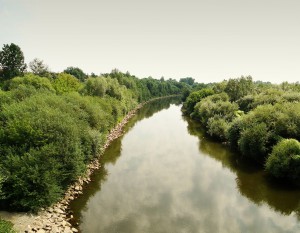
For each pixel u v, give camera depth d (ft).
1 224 48.80
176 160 110.93
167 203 71.92
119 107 182.91
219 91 252.21
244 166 103.96
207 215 66.23
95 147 97.25
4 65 225.76
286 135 101.40
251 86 207.92
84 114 107.45
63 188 72.13
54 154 68.90
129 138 150.20
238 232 59.06
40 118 76.64
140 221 62.28
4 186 59.77
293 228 61.36
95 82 181.27
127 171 95.81
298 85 194.08
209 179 90.22
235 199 75.56
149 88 492.54
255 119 112.06
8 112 81.92
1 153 66.54
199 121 221.87
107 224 60.44
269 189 81.97
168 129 184.85
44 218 59.26
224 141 143.02
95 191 78.07
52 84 175.52
